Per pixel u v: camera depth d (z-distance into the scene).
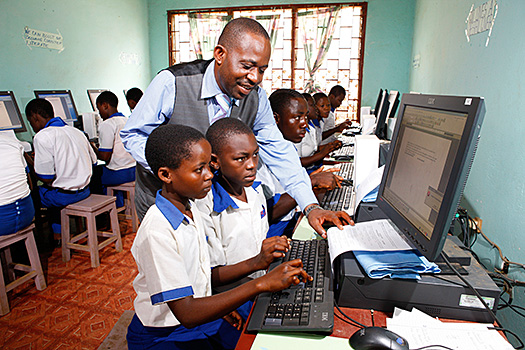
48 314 2.01
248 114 1.35
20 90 3.52
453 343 0.71
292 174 1.40
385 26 5.00
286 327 0.75
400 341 0.68
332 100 4.08
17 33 3.46
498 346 0.70
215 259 1.11
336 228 1.07
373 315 0.83
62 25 3.98
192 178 0.88
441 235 0.72
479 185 1.51
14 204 2.02
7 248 2.29
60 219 2.78
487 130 1.47
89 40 4.40
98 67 4.59
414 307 0.83
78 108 4.29
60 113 3.62
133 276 2.42
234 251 1.16
